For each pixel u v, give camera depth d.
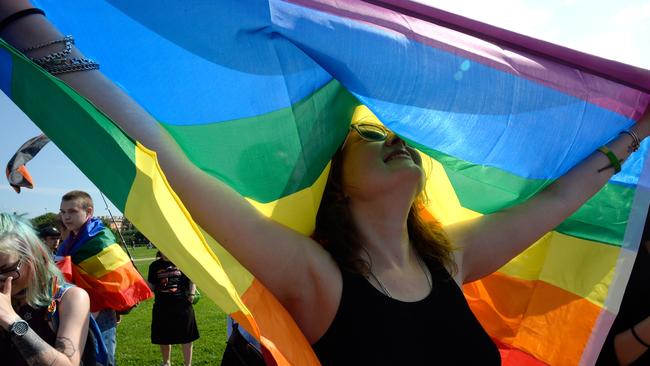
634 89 1.81
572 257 1.98
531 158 1.67
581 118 1.71
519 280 2.02
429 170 1.79
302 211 1.41
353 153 1.46
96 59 1.22
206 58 1.22
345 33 1.25
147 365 5.97
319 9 1.26
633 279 1.96
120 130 1.02
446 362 1.35
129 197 1.00
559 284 1.97
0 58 0.99
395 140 1.47
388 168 1.42
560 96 1.64
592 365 1.85
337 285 1.36
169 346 5.66
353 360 1.30
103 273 3.71
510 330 2.01
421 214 1.87
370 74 1.27
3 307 1.59
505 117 1.52
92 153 1.00
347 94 1.43
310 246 1.37
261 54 1.24
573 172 1.79
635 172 1.98
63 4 1.17
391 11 1.42
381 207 1.47
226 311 1.04
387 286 1.41
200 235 1.08
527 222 1.71
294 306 1.37
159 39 1.20
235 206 1.25
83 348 1.79
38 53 1.08
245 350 1.38
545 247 2.02
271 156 1.34
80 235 3.78
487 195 1.79
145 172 1.03
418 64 1.34
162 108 1.27
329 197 1.49
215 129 1.29
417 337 1.34
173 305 5.56
